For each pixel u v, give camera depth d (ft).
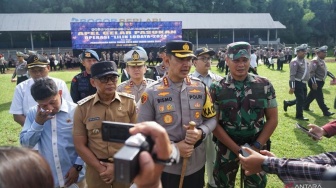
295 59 21.61
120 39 97.86
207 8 166.61
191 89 8.41
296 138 18.01
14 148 2.63
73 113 8.54
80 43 94.58
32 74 10.86
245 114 9.00
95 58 12.95
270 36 147.13
